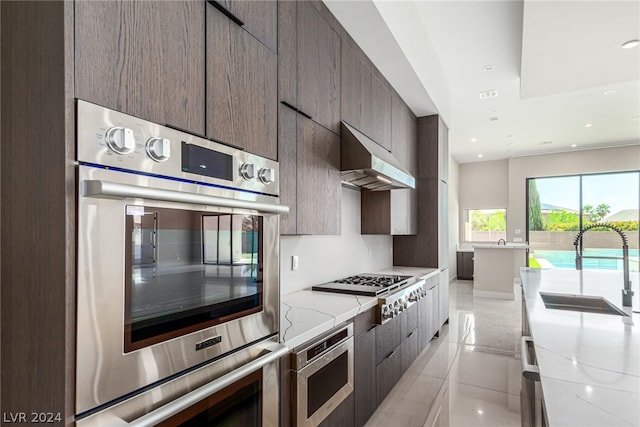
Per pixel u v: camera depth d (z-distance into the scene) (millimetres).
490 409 2678
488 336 4504
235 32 1364
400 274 3820
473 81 4996
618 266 8242
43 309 819
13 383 866
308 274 2863
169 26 1080
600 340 1448
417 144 4699
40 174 833
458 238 10156
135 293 919
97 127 852
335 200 2434
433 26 3688
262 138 1489
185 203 1069
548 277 3535
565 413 865
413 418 2514
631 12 2729
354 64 2770
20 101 872
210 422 1129
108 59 895
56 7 819
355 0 2295
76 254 800
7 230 886
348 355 2057
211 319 1159
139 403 920
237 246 1278
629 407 895
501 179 9695
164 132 1021
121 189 844
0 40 908
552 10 2717
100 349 838
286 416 1555
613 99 5410
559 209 8953
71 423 782
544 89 4383
